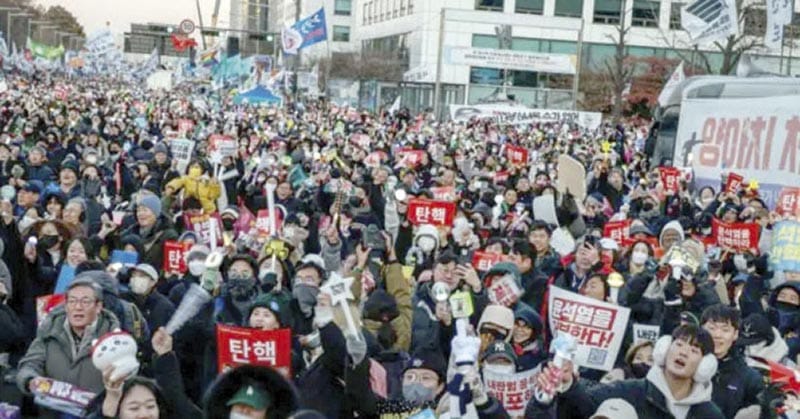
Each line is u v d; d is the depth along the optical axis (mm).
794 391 7562
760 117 24000
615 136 44406
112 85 111688
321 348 7711
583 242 11180
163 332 6973
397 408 7277
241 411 4828
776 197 23359
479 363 7652
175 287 9977
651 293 10258
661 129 30500
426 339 9258
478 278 10344
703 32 31594
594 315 8328
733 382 7406
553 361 6223
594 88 72625
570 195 15266
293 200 18875
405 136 39312
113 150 27328
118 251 11312
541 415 6215
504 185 22516
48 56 121625
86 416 6395
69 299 7586
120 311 8055
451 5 79500
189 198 15945
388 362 8070
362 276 9930
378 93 77938
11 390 8570
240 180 22562
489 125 45875
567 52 77438
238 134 36500
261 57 79688
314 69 75125
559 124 49906
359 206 18281
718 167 25469
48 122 35781
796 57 61188
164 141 30375
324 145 33656
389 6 92125
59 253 11305
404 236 12742
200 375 8383
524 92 76188
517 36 76812
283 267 10766
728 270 14469
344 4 110938
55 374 7574
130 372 6156
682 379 6254
